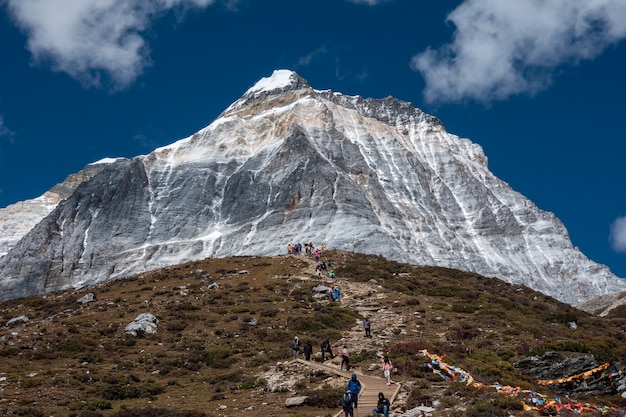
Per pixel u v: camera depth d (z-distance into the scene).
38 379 41.25
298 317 59.31
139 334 55.09
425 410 32.25
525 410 31.86
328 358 45.91
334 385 38.03
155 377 44.88
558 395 40.50
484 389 35.38
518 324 58.75
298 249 98.56
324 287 70.56
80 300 71.00
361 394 35.91
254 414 34.50
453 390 35.78
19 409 35.12
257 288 71.38
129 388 40.59
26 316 67.25
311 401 35.56
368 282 76.12
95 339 53.28
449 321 58.72
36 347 50.69
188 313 61.41
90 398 38.66
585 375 43.66
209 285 72.31
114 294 73.06
